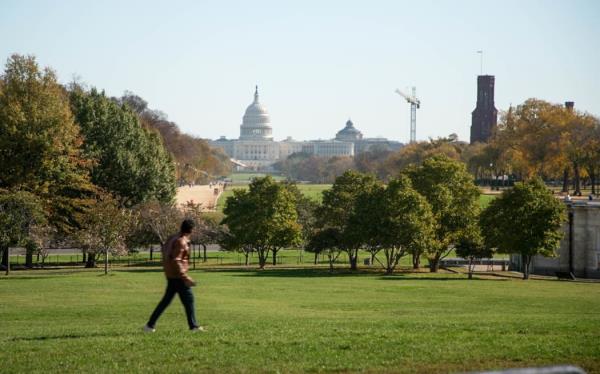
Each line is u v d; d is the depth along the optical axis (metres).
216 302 77.75
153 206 139.25
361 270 130.88
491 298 84.94
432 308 73.00
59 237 126.62
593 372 31.20
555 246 117.81
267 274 119.94
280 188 140.62
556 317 56.00
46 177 122.88
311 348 34.72
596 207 126.56
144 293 86.50
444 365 31.78
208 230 144.50
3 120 119.38
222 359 32.44
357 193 140.50
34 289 90.31
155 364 31.77
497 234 117.44
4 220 109.88
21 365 31.78
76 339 38.31
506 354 33.66
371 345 35.50
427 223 124.56
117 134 140.62
